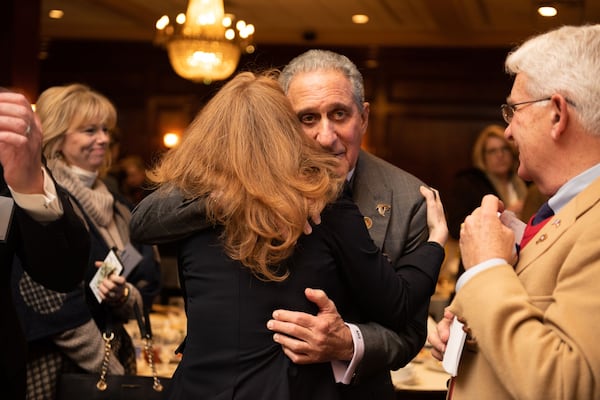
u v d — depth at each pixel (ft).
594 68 4.62
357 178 6.64
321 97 6.22
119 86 35.88
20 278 8.84
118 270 9.19
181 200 5.61
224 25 18.74
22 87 22.21
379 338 5.59
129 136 35.86
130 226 5.87
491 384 4.79
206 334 5.47
